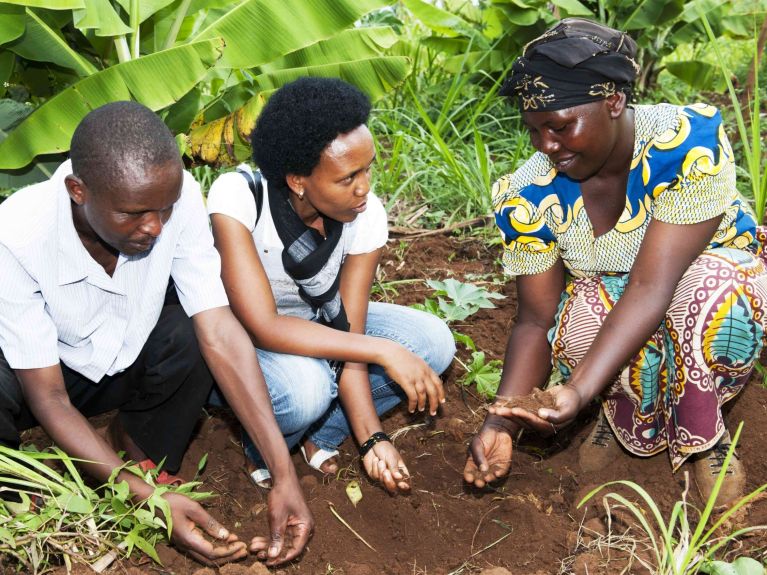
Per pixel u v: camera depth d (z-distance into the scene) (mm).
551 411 2086
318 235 2371
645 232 2299
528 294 2570
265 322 2338
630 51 2094
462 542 2432
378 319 2725
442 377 3197
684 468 2674
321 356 2371
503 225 2455
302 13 3756
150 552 2121
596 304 2418
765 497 2512
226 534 2092
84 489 2148
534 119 2109
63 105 3477
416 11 5816
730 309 2244
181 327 2350
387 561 2373
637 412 2545
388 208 4352
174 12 4148
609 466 2736
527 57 2104
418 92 5770
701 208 2186
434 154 4797
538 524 2428
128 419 2547
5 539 2064
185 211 2248
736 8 6113
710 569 2150
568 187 2346
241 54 3809
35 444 2824
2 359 2211
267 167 2219
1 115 3760
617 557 2291
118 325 2295
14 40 3662
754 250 2504
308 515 2188
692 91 6789
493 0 5422
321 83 2135
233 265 2314
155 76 3475
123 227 1935
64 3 3357
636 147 2232
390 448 2467
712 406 2326
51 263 2098
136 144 1856
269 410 2271
